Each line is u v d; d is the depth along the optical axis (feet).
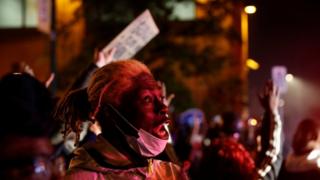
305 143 16.06
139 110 8.43
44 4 37.24
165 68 47.62
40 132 4.94
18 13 53.16
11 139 4.85
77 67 45.50
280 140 13.08
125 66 8.59
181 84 49.73
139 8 45.78
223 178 11.05
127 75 8.52
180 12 49.98
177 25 47.16
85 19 45.98
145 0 45.75
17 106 4.90
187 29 47.21
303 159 15.83
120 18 45.75
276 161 12.92
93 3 45.68
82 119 8.90
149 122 8.44
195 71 48.78
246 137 30.68
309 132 16.07
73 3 45.88
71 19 46.14
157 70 47.44
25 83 5.09
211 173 11.14
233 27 48.93
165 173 8.89
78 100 8.90
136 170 8.36
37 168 4.85
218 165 11.12
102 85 8.49
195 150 31.81
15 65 16.49
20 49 53.36
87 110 8.86
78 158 8.30
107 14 45.65
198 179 11.40
